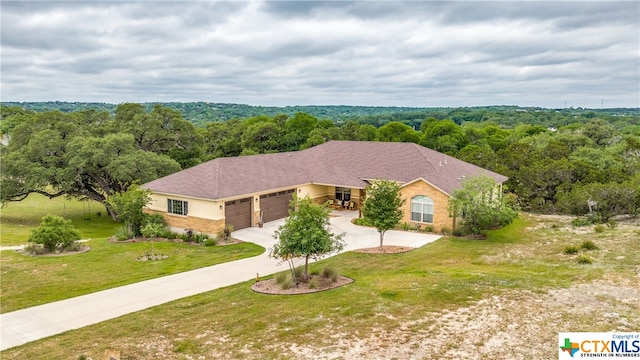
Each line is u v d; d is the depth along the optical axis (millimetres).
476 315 13609
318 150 40125
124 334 13430
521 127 80000
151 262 22312
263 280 18484
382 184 23250
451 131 61156
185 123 46562
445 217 27266
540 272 18344
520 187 36625
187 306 15633
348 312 14344
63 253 24578
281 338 12648
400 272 19094
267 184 30938
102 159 36656
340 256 22141
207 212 27562
